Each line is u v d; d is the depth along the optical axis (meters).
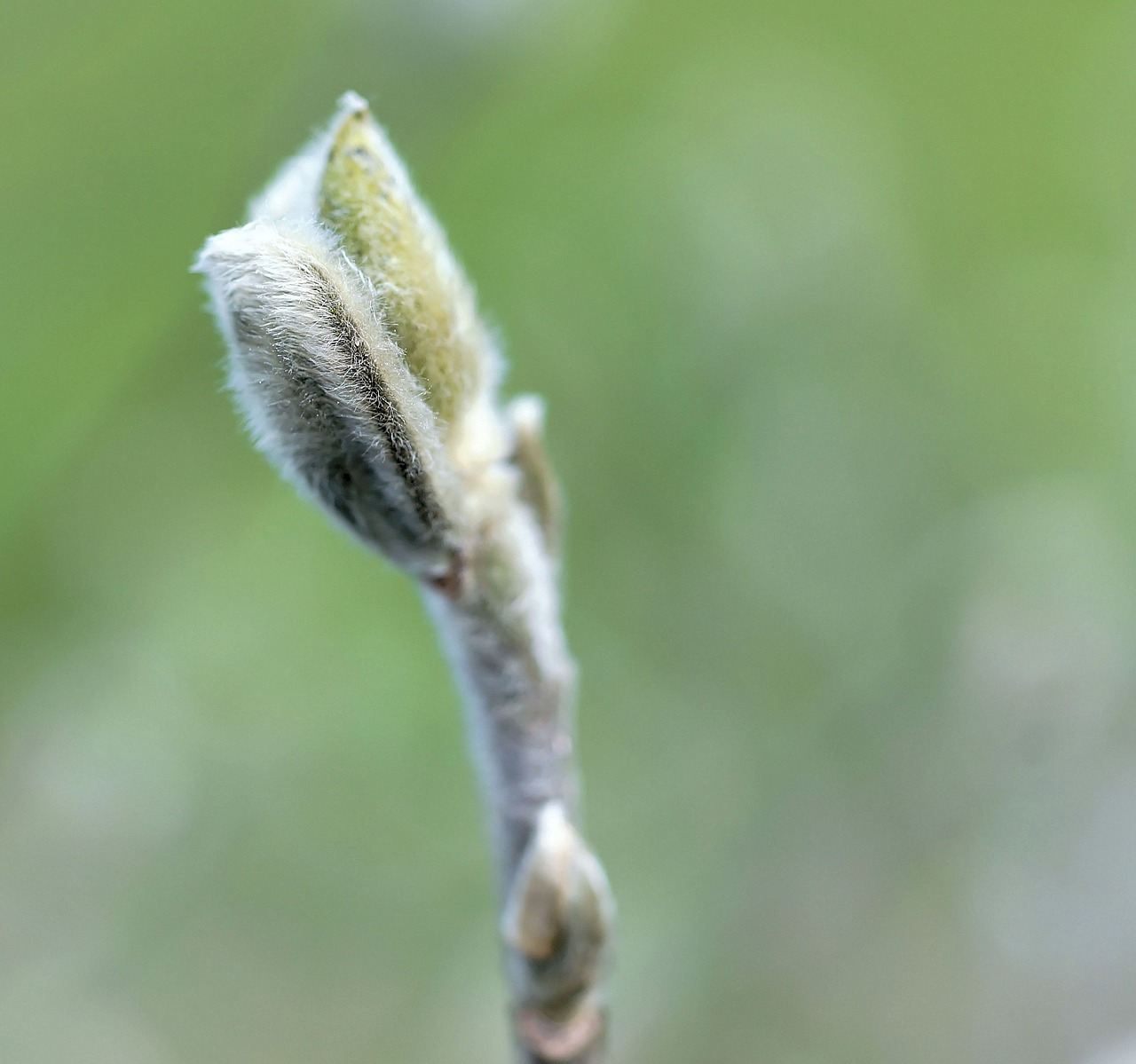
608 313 0.26
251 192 0.17
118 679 0.20
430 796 0.25
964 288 0.28
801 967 0.22
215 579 0.22
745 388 0.25
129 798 0.21
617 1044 0.22
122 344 0.20
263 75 0.21
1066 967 0.22
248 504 0.21
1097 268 0.28
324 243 0.12
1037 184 0.29
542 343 0.26
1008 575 0.23
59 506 0.19
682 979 0.22
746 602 0.25
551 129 0.27
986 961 0.22
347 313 0.12
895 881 0.22
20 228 0.20
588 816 0.25
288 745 0.23
